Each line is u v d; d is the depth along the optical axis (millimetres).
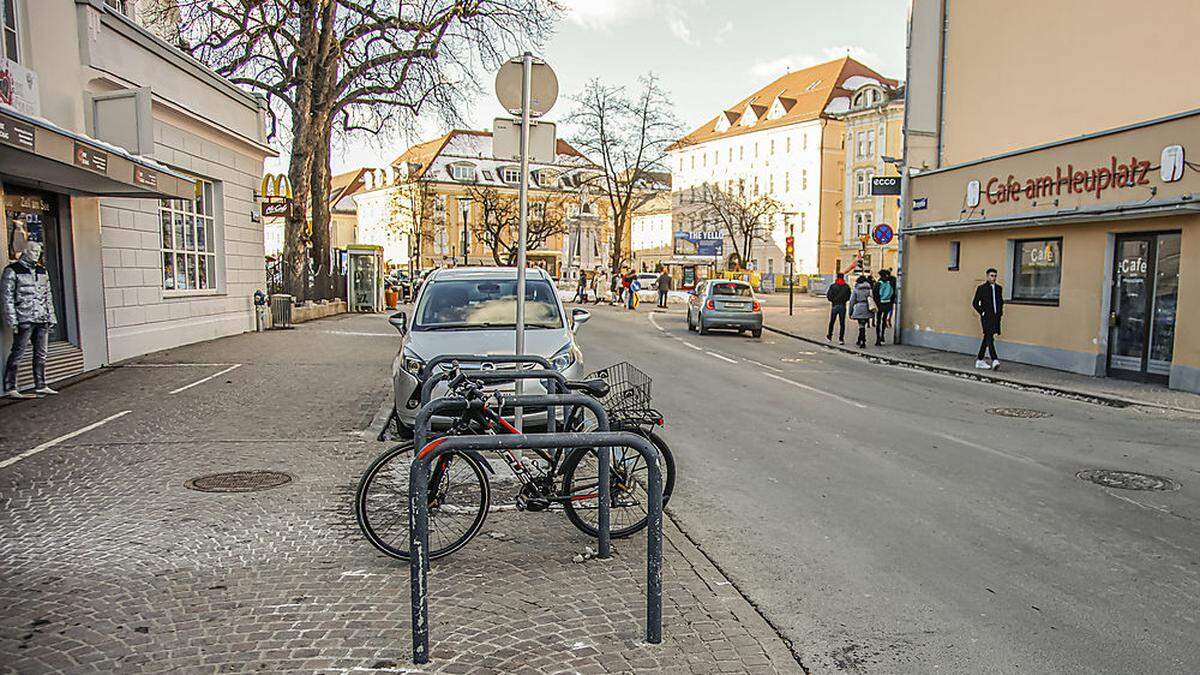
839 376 14406
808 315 32031
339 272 32844
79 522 5355
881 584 4719
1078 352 14328
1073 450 8336
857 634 4066
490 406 4805
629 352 17953
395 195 74438
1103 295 13742
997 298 14867
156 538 5078
